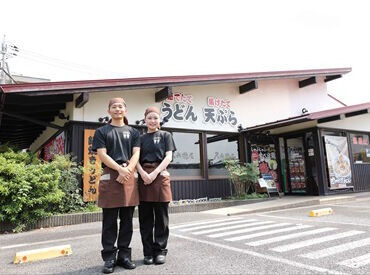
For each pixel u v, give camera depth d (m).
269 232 3.96
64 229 4.90
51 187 5.19
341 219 4.84
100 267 2.63
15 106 6.66
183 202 7.71
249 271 2.39
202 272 2.39
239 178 8.22
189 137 8.45
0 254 3.29
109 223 2.53
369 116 10.95
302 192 9.53
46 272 2.54
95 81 6.16
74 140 6.64
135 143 2.74
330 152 9.25
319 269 2.38
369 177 10.35
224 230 4.28
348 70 11.41
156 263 2.65
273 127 8.52
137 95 7.65
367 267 2.39
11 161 5.14
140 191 2.76
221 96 9.17
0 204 4.64
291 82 11.02
